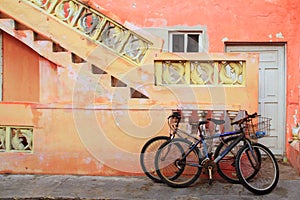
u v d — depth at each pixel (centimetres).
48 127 743
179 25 866
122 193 650
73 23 730
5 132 753
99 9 802
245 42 863
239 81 708
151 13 869
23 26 748
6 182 704
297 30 845
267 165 668
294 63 848
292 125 851
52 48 737
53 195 640
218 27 859
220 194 645
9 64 855
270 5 850
